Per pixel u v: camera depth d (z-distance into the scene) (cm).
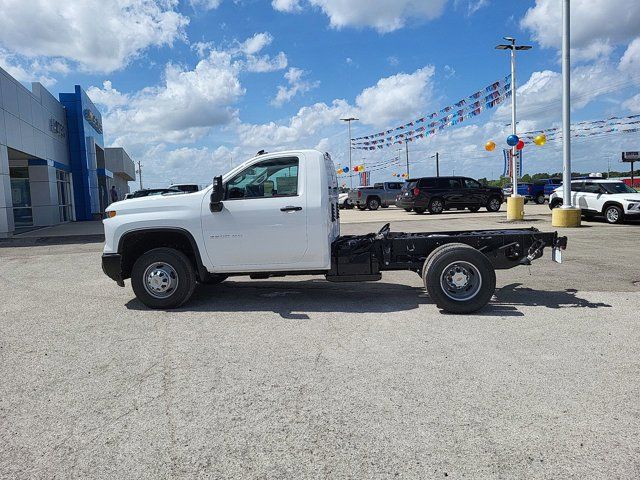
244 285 839
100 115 3966
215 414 364
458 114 2241
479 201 2653
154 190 2467
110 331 584
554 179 3825
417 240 674
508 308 652
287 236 659
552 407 364
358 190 3409
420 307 666
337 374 435
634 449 307
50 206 2608
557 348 490
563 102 1630
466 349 492
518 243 671
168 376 439
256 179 672
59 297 794
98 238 1855
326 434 332
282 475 288
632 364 445
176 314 655
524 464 293
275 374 438
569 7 1570
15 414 371
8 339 561
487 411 360
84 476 291
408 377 424
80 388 417
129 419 360
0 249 1588
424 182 2606
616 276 854
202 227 667
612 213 1795
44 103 2595
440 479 280
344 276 680
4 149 1964
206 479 286
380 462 299
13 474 294
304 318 620
